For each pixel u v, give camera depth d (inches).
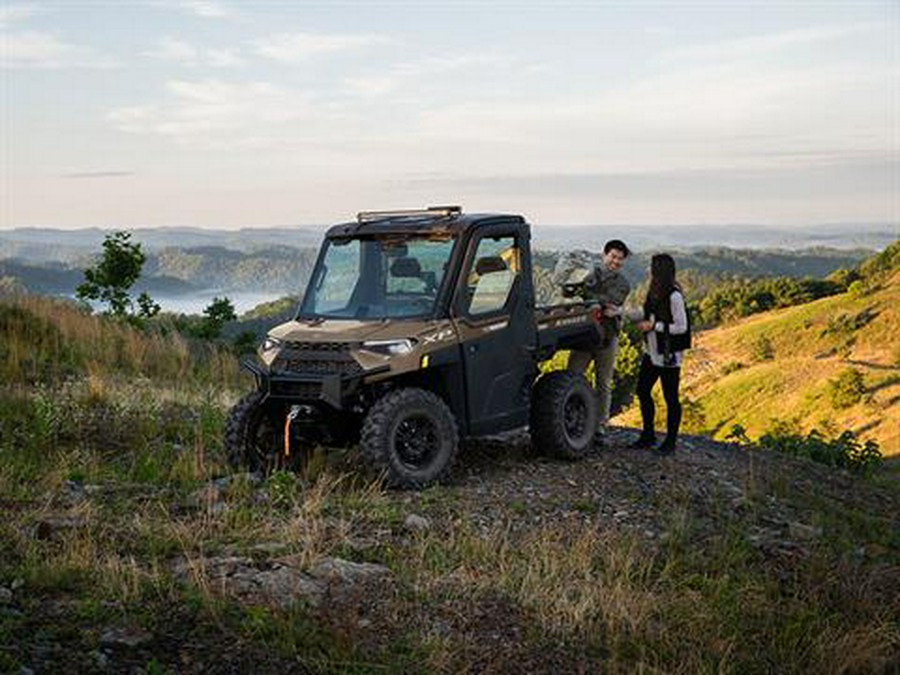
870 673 209.9
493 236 331.3
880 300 6988.2
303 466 321.1
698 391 6225.4
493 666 184.9
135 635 175.5
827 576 259.0
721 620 221.5
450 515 278.7
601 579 231.8
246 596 199.9
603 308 371.6
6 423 377.7
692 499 324.8
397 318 314.2
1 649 162.4
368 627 195.2
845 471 440.1
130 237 911.7
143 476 307.1
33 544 217.5
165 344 697.6
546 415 343.3
